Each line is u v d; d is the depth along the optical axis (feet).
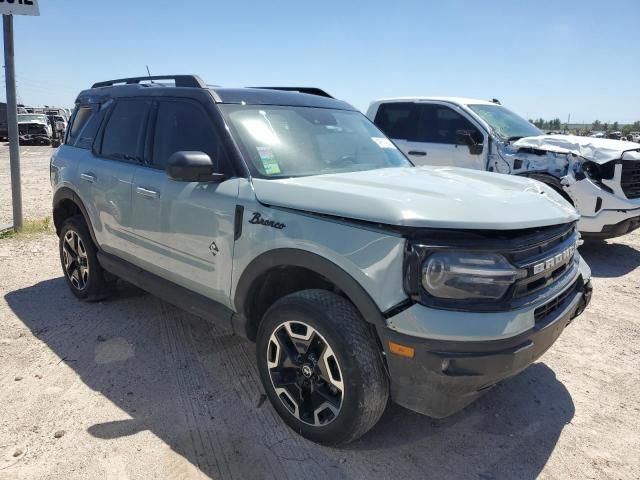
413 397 7.84
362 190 8.50
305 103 12.36
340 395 8.39
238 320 9.96
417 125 26.11
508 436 9.43
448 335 7.23
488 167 23.15
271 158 10.22
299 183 9.13
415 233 7.42
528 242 7.93
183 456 8.68
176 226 10.88
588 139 21.40
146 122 12.46
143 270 12.66
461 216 7.51
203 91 11.08
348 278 7.89
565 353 12.79
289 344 9.09
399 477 8.31
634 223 20.45
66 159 15.25
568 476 8.41
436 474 8.40
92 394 10.51
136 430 9.34
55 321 14.11
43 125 105.50
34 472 8.21
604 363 12.30
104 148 13.92
